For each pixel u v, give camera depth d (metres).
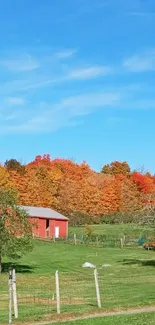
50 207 101.75
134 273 44.25
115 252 63.53
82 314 23.73
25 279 40.50
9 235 42.38
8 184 94.56
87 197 105.88
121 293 31.31
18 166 110.25
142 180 118.06
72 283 37.62
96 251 64.50
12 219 42.84
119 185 108.75
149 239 64.25
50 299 29.34
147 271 45.66
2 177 94.94
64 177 106.25
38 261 54.50
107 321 20.78
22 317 22.80
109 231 88.44
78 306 26.05
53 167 110.00
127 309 25.25
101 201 106.94
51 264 52.31
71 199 104.56
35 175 103.62
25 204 97.94
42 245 69.75
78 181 106.81
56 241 76.06
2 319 22.45
